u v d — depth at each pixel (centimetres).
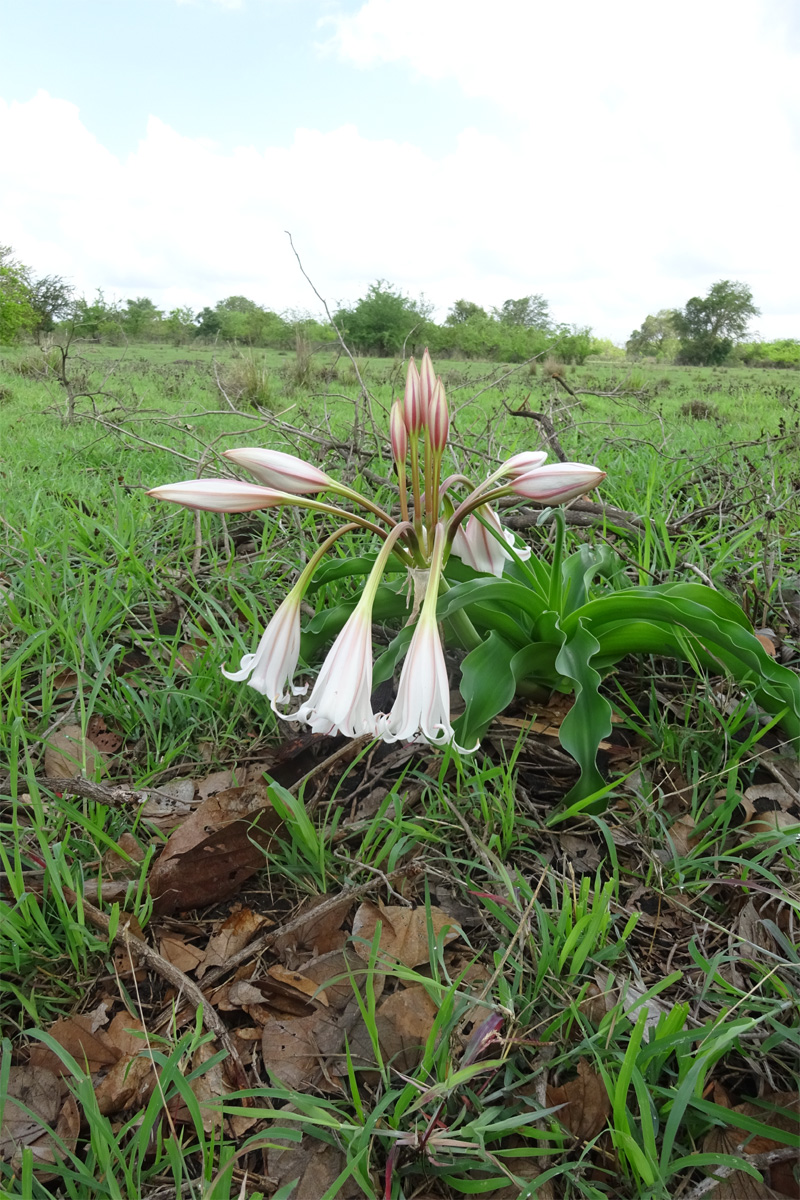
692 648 72
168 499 56
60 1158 41
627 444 168
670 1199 37
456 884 57
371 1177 39
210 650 80
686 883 57
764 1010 45
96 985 51
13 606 88
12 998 50
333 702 51
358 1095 40
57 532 116
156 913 56
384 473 138
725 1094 43
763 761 67
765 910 56
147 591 99
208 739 74
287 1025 47
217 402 291
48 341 407
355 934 53
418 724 51
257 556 108
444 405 59
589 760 61
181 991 49
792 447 157
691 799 65
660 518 108
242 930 54
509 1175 36
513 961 49
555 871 59
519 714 78
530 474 59
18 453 180
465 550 75
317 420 199
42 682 77
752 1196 38
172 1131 38
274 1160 40
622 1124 38
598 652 69
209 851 57
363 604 54
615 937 53
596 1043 44
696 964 51
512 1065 43
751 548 108
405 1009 47
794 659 84
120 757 73
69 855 59
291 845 59
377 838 60
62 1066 46
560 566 73
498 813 62
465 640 73
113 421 188
